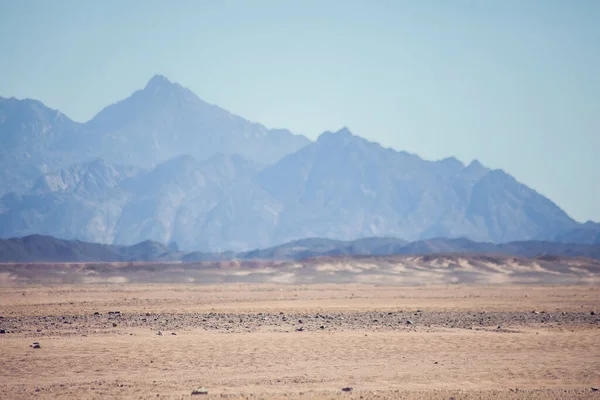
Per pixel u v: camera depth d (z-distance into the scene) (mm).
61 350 165125
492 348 170625
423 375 139375
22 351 163750
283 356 158875
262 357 157625
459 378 136750
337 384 130875
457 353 163875
